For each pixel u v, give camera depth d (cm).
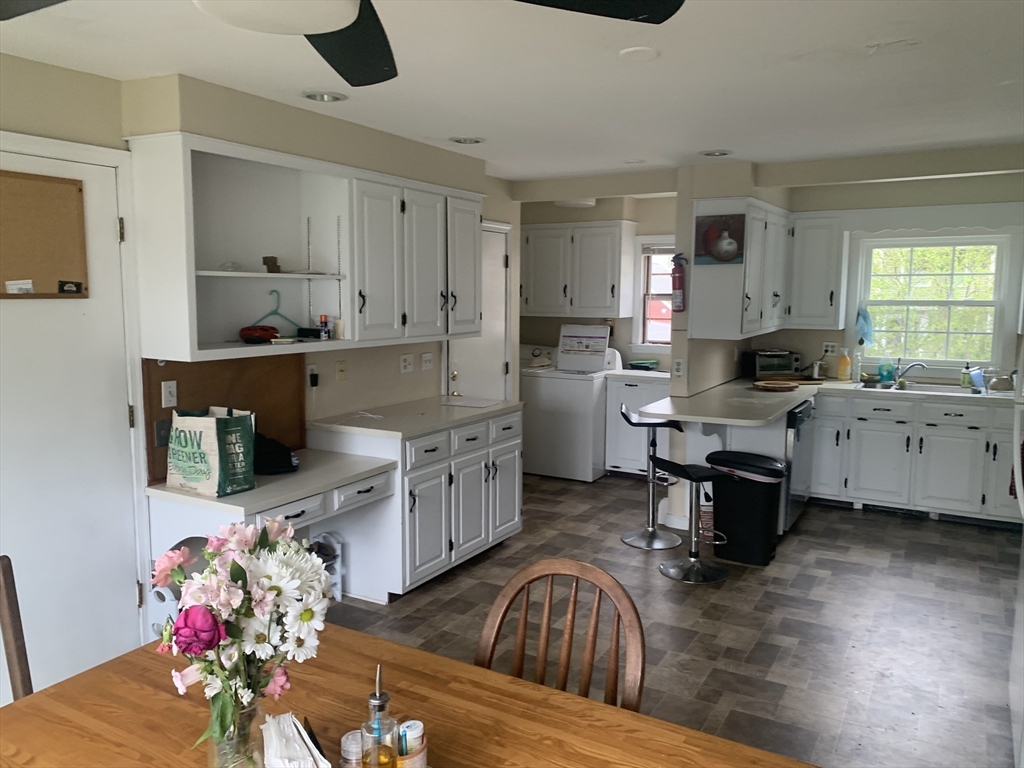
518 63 262
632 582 414
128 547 303
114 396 294
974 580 419
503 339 559
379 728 119
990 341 564
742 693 299
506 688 159
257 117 308
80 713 150
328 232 364
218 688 114
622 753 137
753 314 501
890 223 553
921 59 258
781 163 466
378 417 408
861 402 545
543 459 650
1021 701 247
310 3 118
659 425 459
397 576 376
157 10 213
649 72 273
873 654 332
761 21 222
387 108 328
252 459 309
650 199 663
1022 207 514
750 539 441
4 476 262
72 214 274
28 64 260
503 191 539
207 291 329
